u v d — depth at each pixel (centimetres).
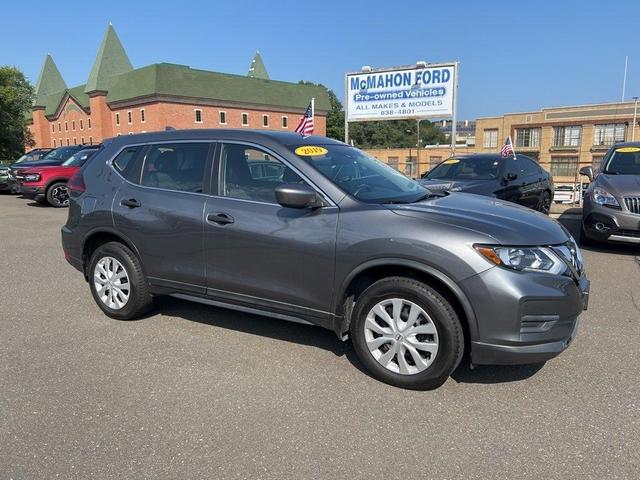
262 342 431
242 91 8206
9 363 394
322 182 375
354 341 365
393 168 480
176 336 446
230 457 276
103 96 8088
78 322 483
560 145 6662
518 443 287
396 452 280
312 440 291
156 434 298
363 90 1800
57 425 308
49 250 830
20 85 6178
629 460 271
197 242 419
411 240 332
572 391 344
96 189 484
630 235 724
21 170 1473
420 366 339
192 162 436
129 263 464
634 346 418
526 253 322
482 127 7138
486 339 321
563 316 323
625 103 6234
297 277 377
